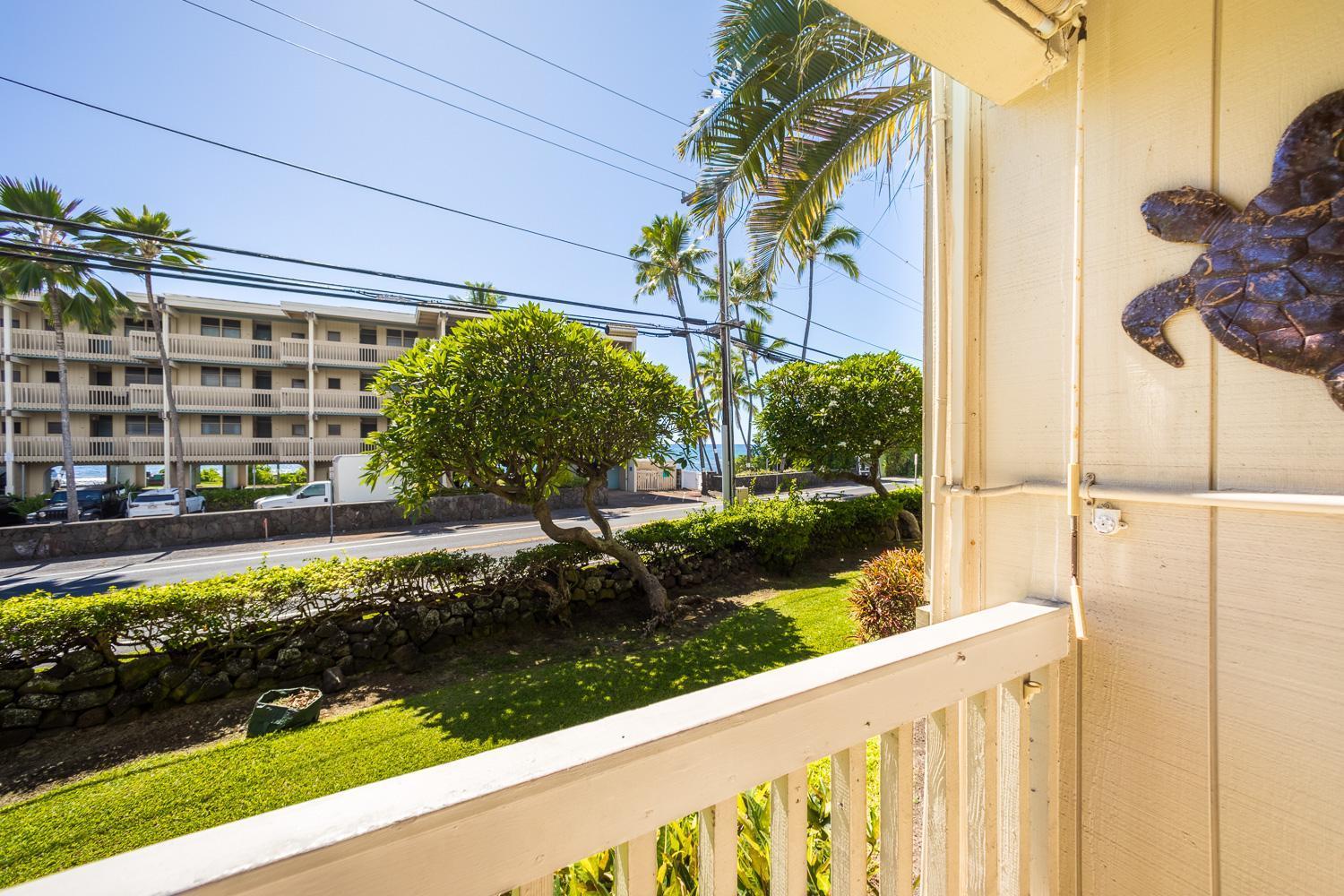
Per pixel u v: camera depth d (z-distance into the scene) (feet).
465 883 1.43
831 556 24.97
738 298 48.52
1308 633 2.34
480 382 13.91
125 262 15.87
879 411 28.09
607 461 16.78
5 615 10.77
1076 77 3.11
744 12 9.50
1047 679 3.08
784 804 2.07
